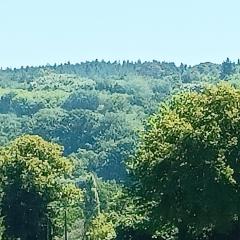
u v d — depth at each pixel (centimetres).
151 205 5397
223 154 4925
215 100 5203
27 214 6862
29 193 6862
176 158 5003
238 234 5138
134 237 5906
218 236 5238
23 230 6856
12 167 6938
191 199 4884
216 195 4806
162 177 5116
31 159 6950
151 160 5191
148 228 5600
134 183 5431
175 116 5312
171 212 5019
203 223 4934
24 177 6881
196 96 5388
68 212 8981
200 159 4906
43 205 6912
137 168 5325
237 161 4969
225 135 5053
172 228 5588
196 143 4928
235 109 5125
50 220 7031
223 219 4903
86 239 10662
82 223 12756
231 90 5231
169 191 4988
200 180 4875
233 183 4800
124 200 6475
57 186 7044
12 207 6844
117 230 6016
